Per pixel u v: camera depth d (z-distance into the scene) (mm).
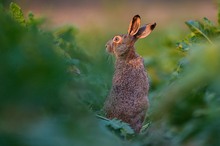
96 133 7305
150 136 8562
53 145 6617
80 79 13750
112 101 14234
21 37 7270
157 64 20062
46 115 7035
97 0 45500
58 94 7211
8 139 6535
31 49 7180
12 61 6965
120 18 30469
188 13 39750
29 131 6652
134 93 14227
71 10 43250
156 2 43781
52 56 7242
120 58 15086
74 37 20344
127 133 10641
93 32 26156
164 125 8477
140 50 22484
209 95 8328
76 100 7684
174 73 13211
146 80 14648
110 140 7445
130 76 14484
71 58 15664
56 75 7129
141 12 37438
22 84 6887
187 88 8594
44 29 15859
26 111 6828
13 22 7590
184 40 13930
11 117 6758
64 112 7281
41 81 6984
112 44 15625
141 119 14047
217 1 14953
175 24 31656
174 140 8070
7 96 6816
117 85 14422
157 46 24109
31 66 6984
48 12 23391
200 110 8055
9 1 13094
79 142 6840
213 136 7441
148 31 15797
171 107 8547
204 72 8508
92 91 15031
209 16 37906
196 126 7691
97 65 17422
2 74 6871
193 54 9031
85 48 21125
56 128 6832
